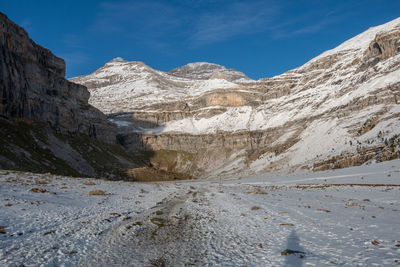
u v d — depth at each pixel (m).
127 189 54.31
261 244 16.56
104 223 21.86
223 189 70.19
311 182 91.44
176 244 16.91
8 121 108.00
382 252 13.95
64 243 16.38
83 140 161.50
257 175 174.00
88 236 18.08
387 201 36.91
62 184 44.91
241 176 183.62
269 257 14.15
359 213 26.45
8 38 117.69
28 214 22.61
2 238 16.30
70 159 124.62
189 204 35.53
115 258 14.21
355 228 19.66
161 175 171.12
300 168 153.50
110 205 31.52
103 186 52.66
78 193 37.94
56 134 136.62
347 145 145.88
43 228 19.30
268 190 62.38
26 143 106.94
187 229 20.88
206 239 18.03
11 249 14.67
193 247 16.27
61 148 127.75
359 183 69.62
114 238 17.88
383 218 23.50
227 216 26.11
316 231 19.20
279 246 16.06
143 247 16.20
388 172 82.62
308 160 160.88
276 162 188.62
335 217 24.27
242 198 42.09
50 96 145.12
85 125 178.25
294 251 14.70
